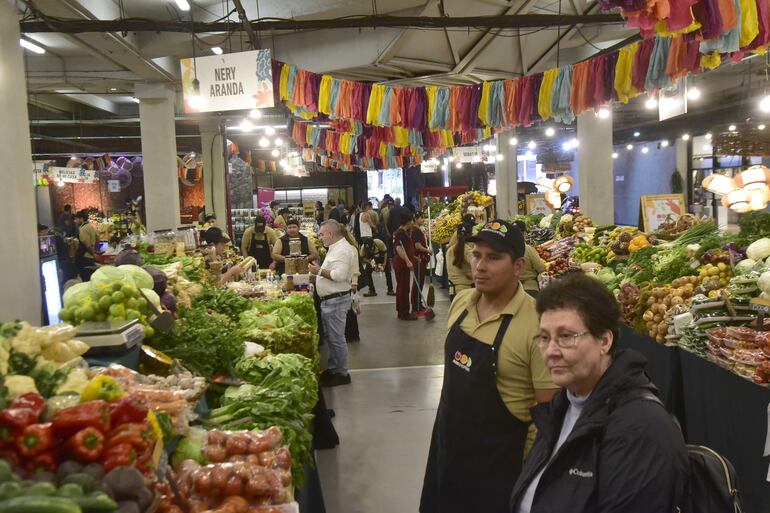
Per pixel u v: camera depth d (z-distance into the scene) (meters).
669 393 4.77
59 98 18.06
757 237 5.63
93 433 1.48
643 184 26.33
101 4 7.83
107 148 21.42
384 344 9.12
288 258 8.80
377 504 4.29
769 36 4.22
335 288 7.05
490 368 2.51
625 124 22.53
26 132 5.90
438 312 11.61
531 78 7.02
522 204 20.17
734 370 3.88
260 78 6.14
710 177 8.20
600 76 6.35
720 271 5.30
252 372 3.49
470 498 2.53
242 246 11.10
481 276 2.57
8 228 5.60
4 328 2.08
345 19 7.64
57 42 10.12
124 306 3.10
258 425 2.70
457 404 2.57
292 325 4.70
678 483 1.56
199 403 2.83
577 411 1.88
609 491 1.61
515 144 17.53
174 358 3.10
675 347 4.75
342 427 5.80
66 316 3.05
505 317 2.55
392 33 9.59
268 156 27.19
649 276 6.14
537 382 2.45
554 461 1.73
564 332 1.79
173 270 5.05
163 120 11.42
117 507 1.38
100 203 25.75
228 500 1.99
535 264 6.91
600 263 8.28
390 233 15.20
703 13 3.90
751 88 15.09
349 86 7.53
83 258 14.12
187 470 2.11
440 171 30.22
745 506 3.71
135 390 2.24
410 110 7.52
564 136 24.02
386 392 6.83
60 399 1.68
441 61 10.59
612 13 7.95
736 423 3.82
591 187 11.55
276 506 2.04
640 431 1.60
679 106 7.03
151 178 11.44
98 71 11.00
